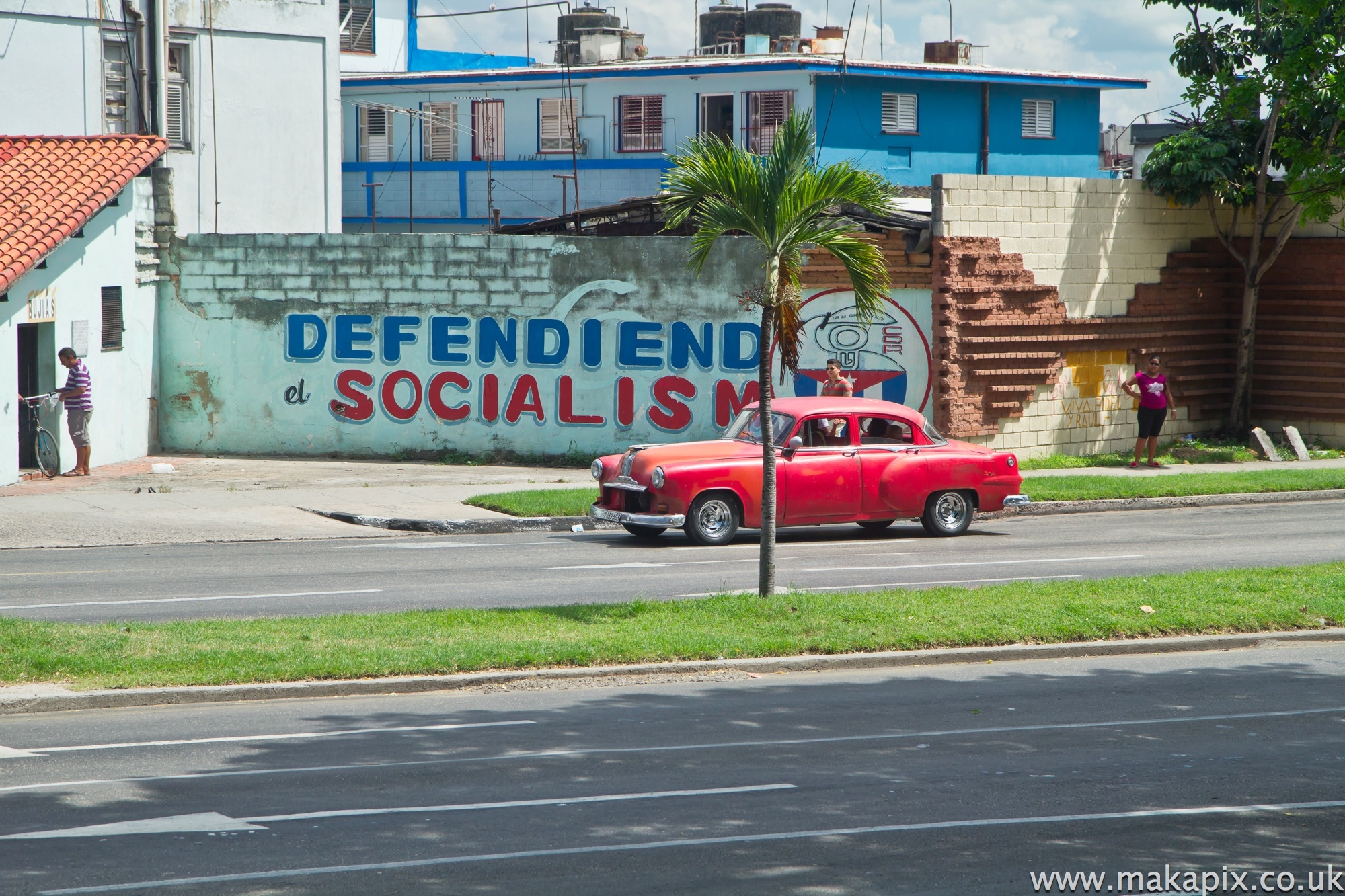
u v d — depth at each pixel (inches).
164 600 584.4
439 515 844.6
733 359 1064.8
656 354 1075.3
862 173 528.7
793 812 325.4
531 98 1792.6
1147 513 940.6
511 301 1087.6
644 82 1713.8
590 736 398.0
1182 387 1221.7
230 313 1121.4
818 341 1076.5
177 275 1123.9
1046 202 1119.6
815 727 410.9
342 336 1109.7
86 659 450.3
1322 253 1213.1
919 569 685.3
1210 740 401.1
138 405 1096.8
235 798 332.5
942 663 512.4
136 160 1060.5
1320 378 1222.9
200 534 780.6
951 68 1699.1
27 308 935.7
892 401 1084.5
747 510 773.3
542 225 1244.5
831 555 738.2
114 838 300.7
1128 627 542.9
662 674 482.3
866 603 560.1
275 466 1067.3
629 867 285.0
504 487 953.5
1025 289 1110.4
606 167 1717.5
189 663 454.9
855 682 479.8
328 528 815.1
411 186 1836.9
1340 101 1085.8
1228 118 1187.3
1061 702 449.4
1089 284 1152.2
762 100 1648.6
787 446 779.4
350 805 327.3
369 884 273.0
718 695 455.8
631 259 1070.4
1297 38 1101.7
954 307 1074.7
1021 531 845.8
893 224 1071.6
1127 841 308.3
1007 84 1772.9
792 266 545.6
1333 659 524.4
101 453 1039.0
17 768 358.0
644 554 736.3
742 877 279.9
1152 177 1173.1
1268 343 1251.2
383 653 470.6
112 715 420.5
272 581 636.1
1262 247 1244.5
